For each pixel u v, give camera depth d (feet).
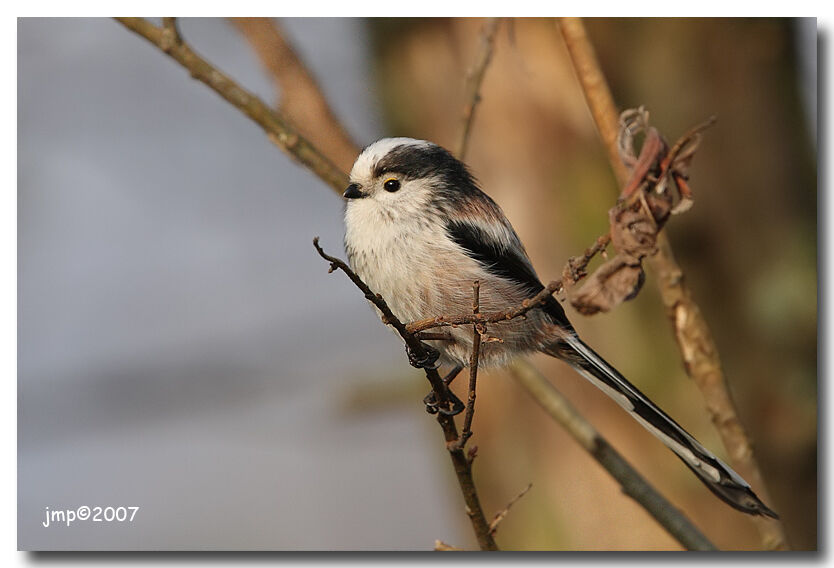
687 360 24.45
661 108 35.63
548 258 35.19
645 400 27.20
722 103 35.76
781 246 35.24
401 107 38.22
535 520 35.70
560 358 28.19
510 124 36.37
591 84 24.53
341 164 30.60
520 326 26.45
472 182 28.37
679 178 19.70
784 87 36.01
